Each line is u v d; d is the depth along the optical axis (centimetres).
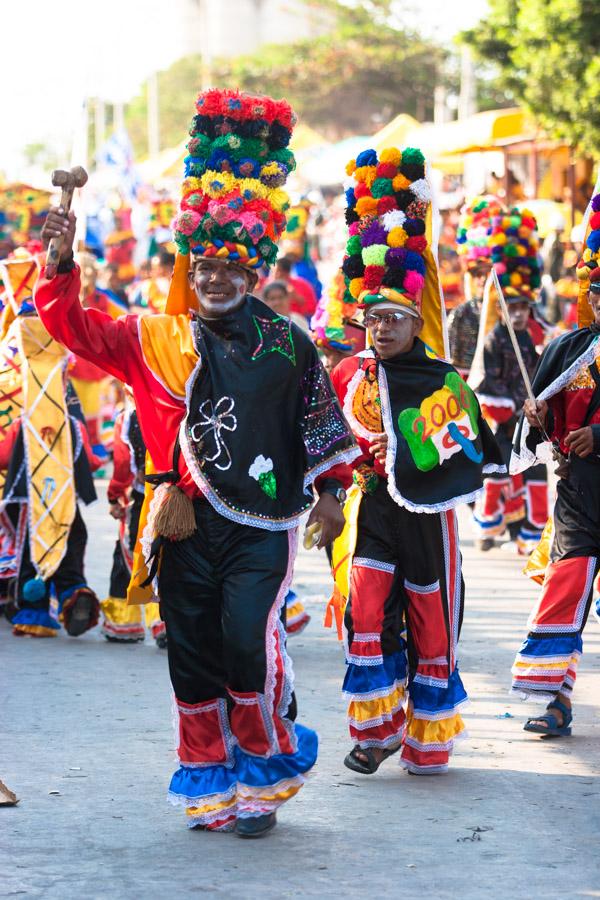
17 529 1381
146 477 776
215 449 764
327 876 718
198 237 780
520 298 1728
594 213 1007
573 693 1141
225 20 11875
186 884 704
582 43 3491
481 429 951
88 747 969
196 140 791
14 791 863
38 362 1371
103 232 4306
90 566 1741
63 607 1363
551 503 2077
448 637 918
